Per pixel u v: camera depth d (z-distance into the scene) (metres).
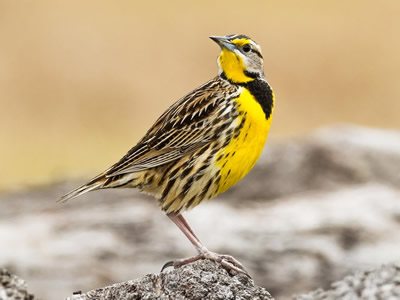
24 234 14.64
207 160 9.76
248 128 9.70
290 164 18.05
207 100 9.80
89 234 14.57
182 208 9.99
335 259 13.61
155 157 9.89
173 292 8.30
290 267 13.27
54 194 17.83
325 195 16.77
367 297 9.15
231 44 9.94
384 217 15.15
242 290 8.38
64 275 13.04
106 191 17.53
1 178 20.98
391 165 18.06
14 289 8.34
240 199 16.86
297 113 27.00
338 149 18.55
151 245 14.12
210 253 9.00
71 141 24.66
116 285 8.42
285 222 14.98
